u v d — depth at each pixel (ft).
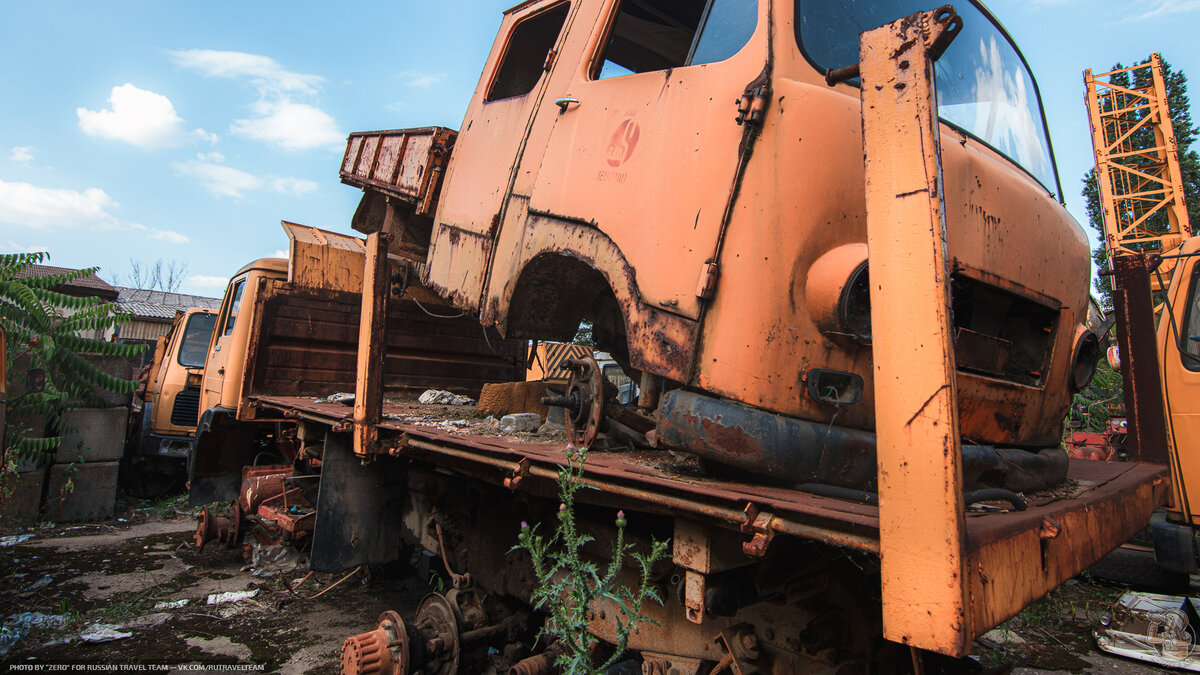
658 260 7.41
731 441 6.18
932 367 4.30
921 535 4.16
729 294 6.60
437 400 16.05
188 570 17.25
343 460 12.21
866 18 8.05
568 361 9.15
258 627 13.35
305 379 18.35
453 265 12.58
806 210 6.49
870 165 4.93
